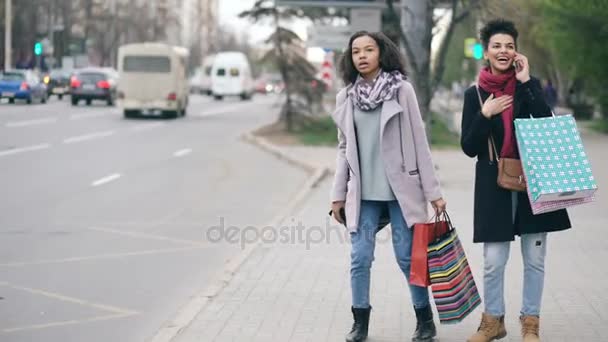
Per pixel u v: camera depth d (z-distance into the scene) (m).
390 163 13.72
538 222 13.38
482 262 20.69
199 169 44.59
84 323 16.14
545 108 13.50
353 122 13.91
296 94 72.12
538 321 13.80
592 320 15.51
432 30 39.56
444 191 35.09
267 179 40.56
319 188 36.75
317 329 14.98
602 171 43.06
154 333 15.56
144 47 91.88
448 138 64.69
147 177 40.34
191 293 18.55
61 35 163.25
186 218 28.72
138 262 21.62
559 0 69.50
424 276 13.59
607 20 69.00
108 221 27.81
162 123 84.56
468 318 15.70
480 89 13.65
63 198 32.75
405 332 14.82
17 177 38.88
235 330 14.89
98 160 47.53
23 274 20.08
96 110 101.25
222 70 172.50
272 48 72.00
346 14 72.69
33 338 15.12
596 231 25.27
